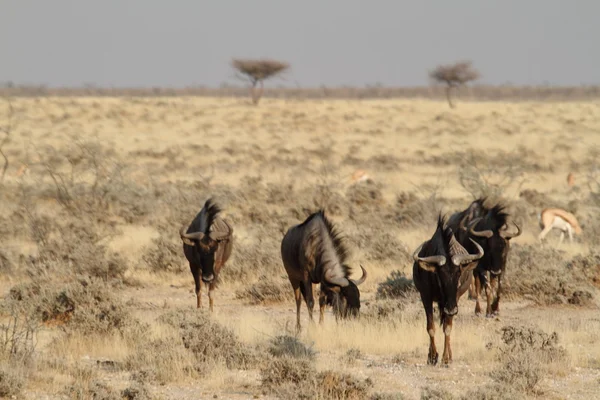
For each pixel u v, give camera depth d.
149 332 47.28
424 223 99.12
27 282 63.97
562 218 91.19
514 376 38.44
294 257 51.69
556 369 41.59
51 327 50.72
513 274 66.69
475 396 35.03
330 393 36.44
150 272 74.25
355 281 49.22
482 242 57.31
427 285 42.03
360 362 43.62
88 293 51.81
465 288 43.38
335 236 49.72
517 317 57.69
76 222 87.75
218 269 58.97
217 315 56.12
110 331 46.91
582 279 67.38
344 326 48.28
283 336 45.12
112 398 34.56
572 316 58.28
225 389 38.06
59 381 38.25
